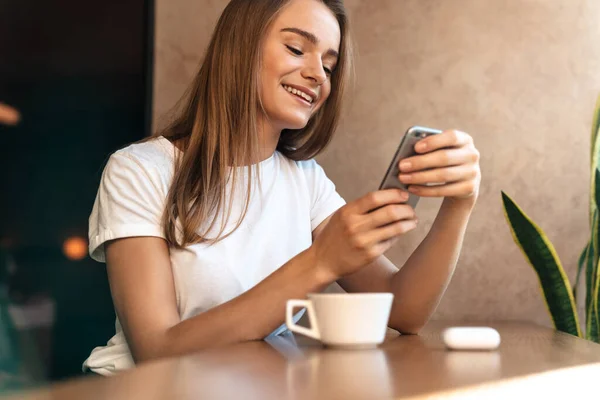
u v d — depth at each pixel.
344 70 1.57
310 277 1.09
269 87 1.43
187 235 1.33
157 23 2.05
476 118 2.07
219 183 1.40
